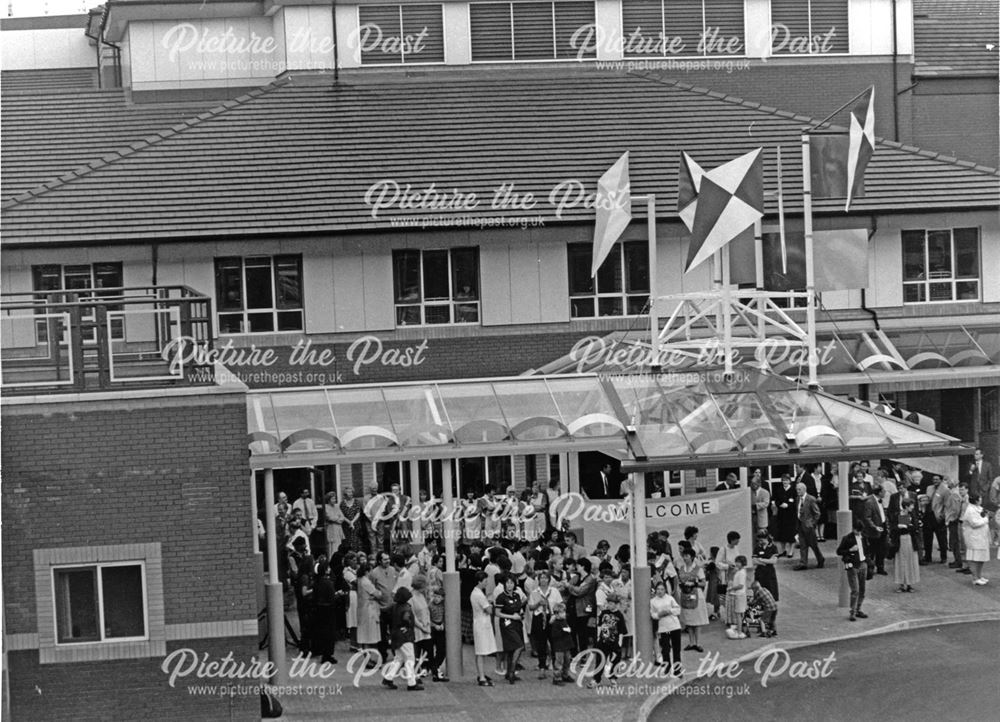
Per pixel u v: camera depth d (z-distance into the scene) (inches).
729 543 1063.0
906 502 1151.0
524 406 1004.6
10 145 1524.4
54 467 783.7
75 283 1342.3
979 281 1443.2
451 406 997.2
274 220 1348.4
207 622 793.6
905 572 1146.0
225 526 794.8
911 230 1434.5
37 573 780.6
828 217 1390.3
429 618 941.2
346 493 1243.8
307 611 1000.9
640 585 945.5
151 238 1322.6
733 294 1083.3
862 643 1010.7
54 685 783.1
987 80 1696.6
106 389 798.5
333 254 1369.3
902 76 1674.5
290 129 1478.8
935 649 986.1
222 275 1363.2
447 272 1391.5
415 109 1521.9
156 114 1609.3
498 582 937.5
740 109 1537.9
